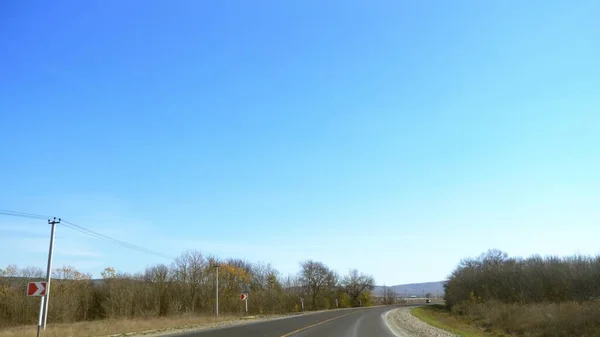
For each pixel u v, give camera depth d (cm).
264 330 2931
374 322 4016
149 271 6638
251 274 10088
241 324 3741
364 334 2700
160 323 3725
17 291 4891
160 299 6088
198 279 7094
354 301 12950
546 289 6325
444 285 10400
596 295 5475
